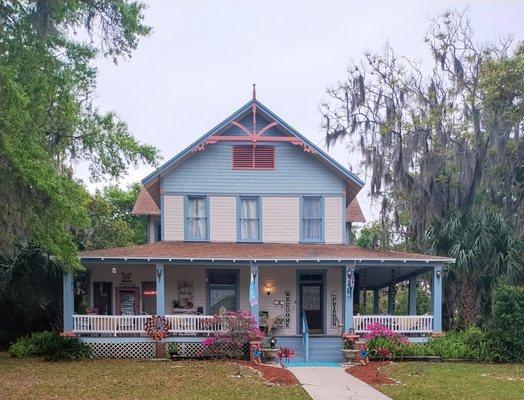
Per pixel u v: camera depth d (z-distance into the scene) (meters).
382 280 26.84
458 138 25.52
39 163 14.41
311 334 21.84
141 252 20.31
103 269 22.38
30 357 19.52
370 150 27.59
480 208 25.80
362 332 19.98
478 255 22.64
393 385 14.30
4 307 22.64
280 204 22.83
